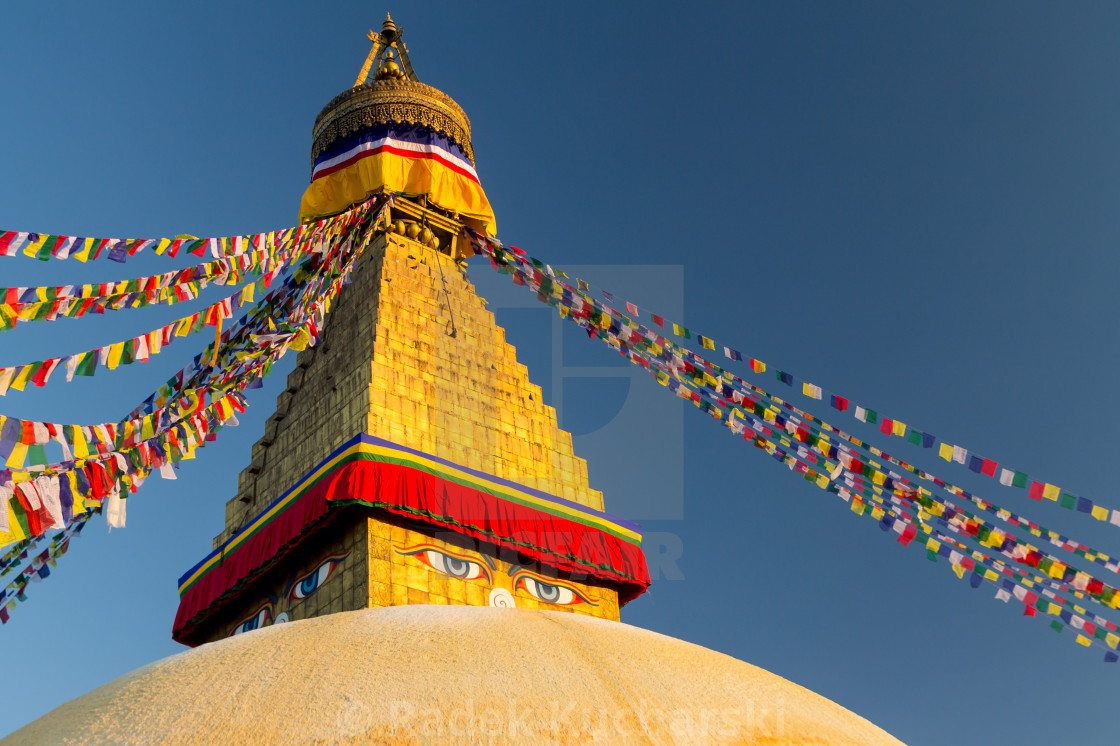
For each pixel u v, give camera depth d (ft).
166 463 42.27
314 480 67.87
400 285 80.84
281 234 52.13
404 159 88.53
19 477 35.88
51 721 39.58
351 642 41.01
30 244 38.27
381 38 102.17
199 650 43.93
